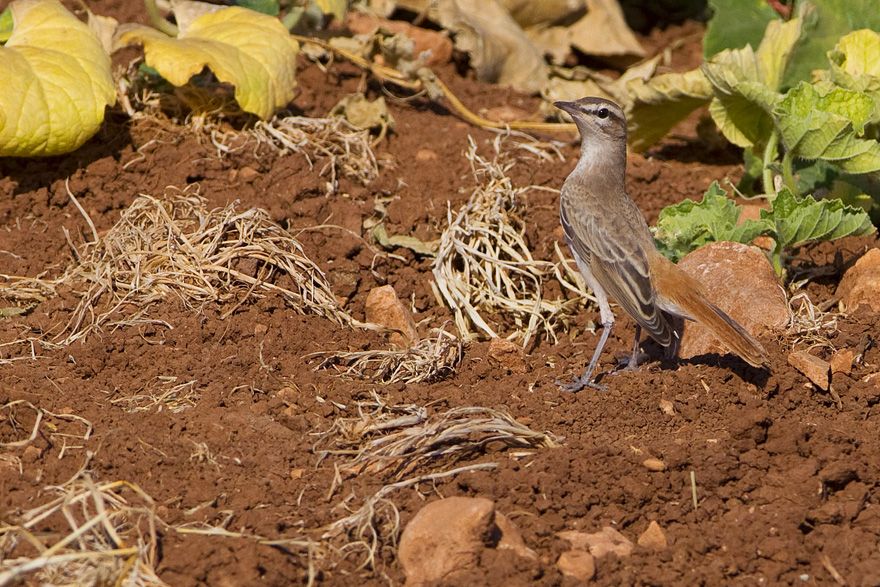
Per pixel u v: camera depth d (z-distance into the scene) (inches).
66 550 325.7
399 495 365.1
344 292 503.8
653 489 374.0
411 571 334.6
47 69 532.1
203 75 609.0
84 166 558.6
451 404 424.2
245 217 497.4
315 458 386.0
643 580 336.8
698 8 880.3
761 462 388.2
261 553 331.9
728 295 477.1
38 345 451.2
